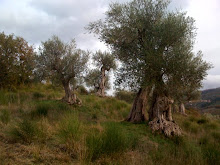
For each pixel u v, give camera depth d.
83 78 12.69
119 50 8.42
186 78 6.79
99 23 8.95
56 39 11.80
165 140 6.68
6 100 8.91
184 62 6.38
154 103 8.63
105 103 14.49
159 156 4.42
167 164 4.02
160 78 7.09
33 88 16.27
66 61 11.63
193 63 6.97
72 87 14.83
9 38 12.31
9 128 4.57
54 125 5.89
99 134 4.57
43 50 11.52
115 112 11.91
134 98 9.48
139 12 7.83
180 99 7.54
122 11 8.33
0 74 11.75
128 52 8.12
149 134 6.99
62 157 3.61
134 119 8.93
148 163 3.82
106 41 8.95
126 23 8.07
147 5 7.89
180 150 5.15
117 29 8.22
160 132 7.17
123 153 4.25
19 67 12.98
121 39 8.26
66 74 11.78
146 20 7.80
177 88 6.86
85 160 3.52
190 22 7.57
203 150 5.11
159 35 7.01
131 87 7.73
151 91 9.12
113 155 4.04
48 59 11.41
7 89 12.32
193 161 4.32
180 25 7.01
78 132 4.57
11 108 7.59
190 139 6.62
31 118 6.64
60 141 4.39
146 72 6.90
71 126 4.59
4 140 4.06
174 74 6.49
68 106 10.45
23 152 3.55
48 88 18.34
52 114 7.47
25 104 8.88
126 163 3.73
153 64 6.62
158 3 7.92
